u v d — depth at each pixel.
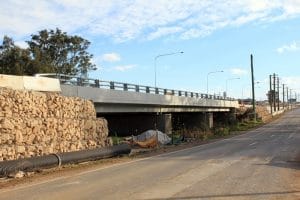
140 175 18.75
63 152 27.53
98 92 43.34
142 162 25.33
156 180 16.86
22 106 26.61
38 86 29.66
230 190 14.08
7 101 25.34
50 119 28.95
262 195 13.16
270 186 14.88
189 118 87.62
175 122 86.19
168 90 66.19
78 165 25.33
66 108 31.42
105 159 29.17
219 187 14.70
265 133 59.34
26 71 68.25
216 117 104.50
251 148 33.94
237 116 108.81
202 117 87.25
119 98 48.69
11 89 26.16
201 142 46.78
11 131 25.02
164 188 14.72
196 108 81.19
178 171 19.67
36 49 77.50
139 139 48.06
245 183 15.59
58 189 15.46
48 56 81.69
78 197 13.51
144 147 41.97
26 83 28.42
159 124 65.44
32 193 14.77
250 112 107.75
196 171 19.42
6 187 16.91
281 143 39.34
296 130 64.88
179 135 57.22
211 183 15.65
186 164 22.83
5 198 13.91
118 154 31.75
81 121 32.97
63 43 85.81
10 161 21.64
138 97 54.03
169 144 45.88
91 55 90.44
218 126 86.25
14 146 24.80
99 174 19.86
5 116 24.94
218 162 23.42
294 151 30.52
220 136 58.69
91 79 41.84
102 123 36.19
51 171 22.44
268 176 17.50
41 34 85.00
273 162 23.09
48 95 29.72
